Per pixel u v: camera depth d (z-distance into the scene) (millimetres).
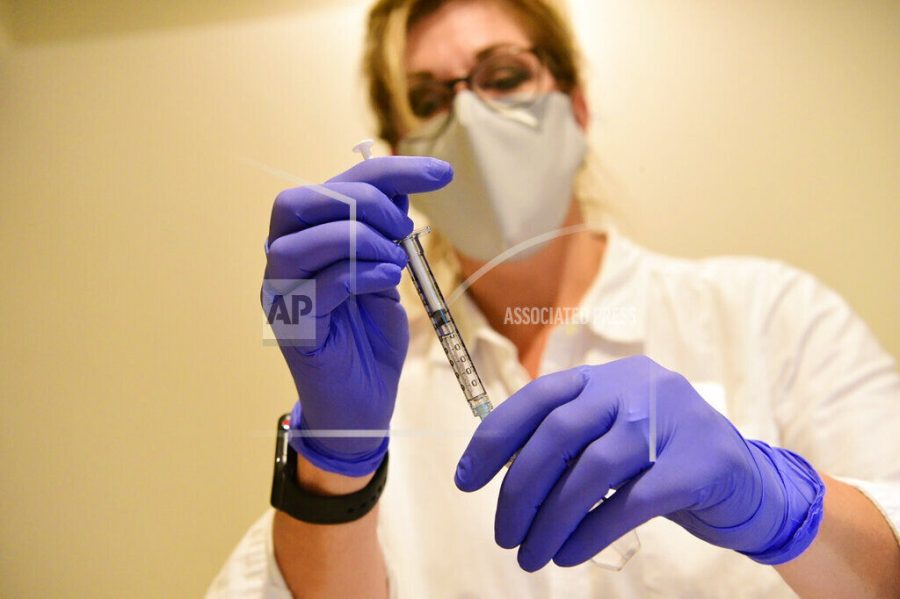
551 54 1030
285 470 717
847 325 1000
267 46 1094
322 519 714
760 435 926
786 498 631
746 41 1139
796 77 1129
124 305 1037
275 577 782
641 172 1110
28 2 1102
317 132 1076
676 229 1104
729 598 844
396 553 909
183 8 1113
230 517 998
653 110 1126
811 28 1134
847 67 1120
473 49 1008
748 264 1061
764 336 999
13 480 1014
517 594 882
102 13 1107
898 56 1111
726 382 975
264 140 1077
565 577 885
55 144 1077
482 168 958
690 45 1139
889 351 1084
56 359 1035
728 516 597
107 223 1059
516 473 593
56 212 1063
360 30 1077
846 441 913
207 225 1060
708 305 1020
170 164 1072
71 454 1017
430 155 992
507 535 604
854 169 1108
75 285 1048
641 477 577
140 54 1102
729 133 1116
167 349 1028
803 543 620
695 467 575
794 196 1109
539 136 981
